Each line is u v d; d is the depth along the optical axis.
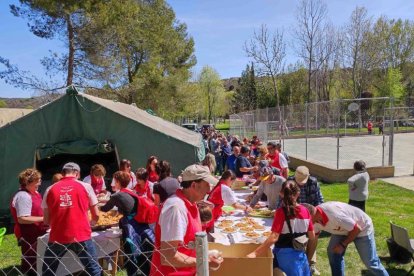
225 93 86.00
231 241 5.04
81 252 4.62
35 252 5.42
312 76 64.12
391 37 62.97
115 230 5.75
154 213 5.54
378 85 59.31
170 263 2.93
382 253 6.96
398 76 56.22
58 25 22.62
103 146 9.80
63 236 4.54
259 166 8.83
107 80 24.11
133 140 10.05
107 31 22.92
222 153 17.27
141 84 29.70
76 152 9.74
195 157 10.19
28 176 5.79
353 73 58.66
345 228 4.83
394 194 12.27
